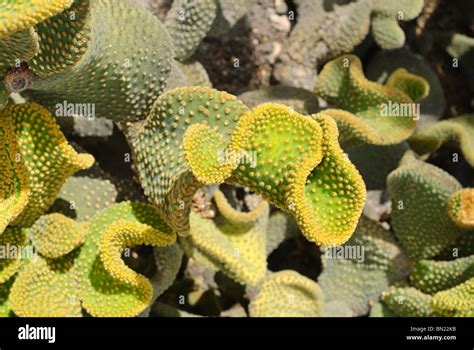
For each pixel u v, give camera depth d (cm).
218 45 84
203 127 62
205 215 78
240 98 81
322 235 61
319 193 61
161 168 67
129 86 68
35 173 67
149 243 69
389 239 80
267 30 85
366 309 81
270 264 84
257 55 85
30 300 69
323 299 78
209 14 74
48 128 66
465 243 79
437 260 80
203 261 74
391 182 78
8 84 62
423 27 91
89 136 78
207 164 61
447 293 75
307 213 60
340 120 75
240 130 61
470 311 75
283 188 62
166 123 67
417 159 81
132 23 67
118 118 71
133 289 69
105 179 74
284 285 77
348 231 61
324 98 80
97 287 69
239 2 76
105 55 65
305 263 84
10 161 65
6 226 68
